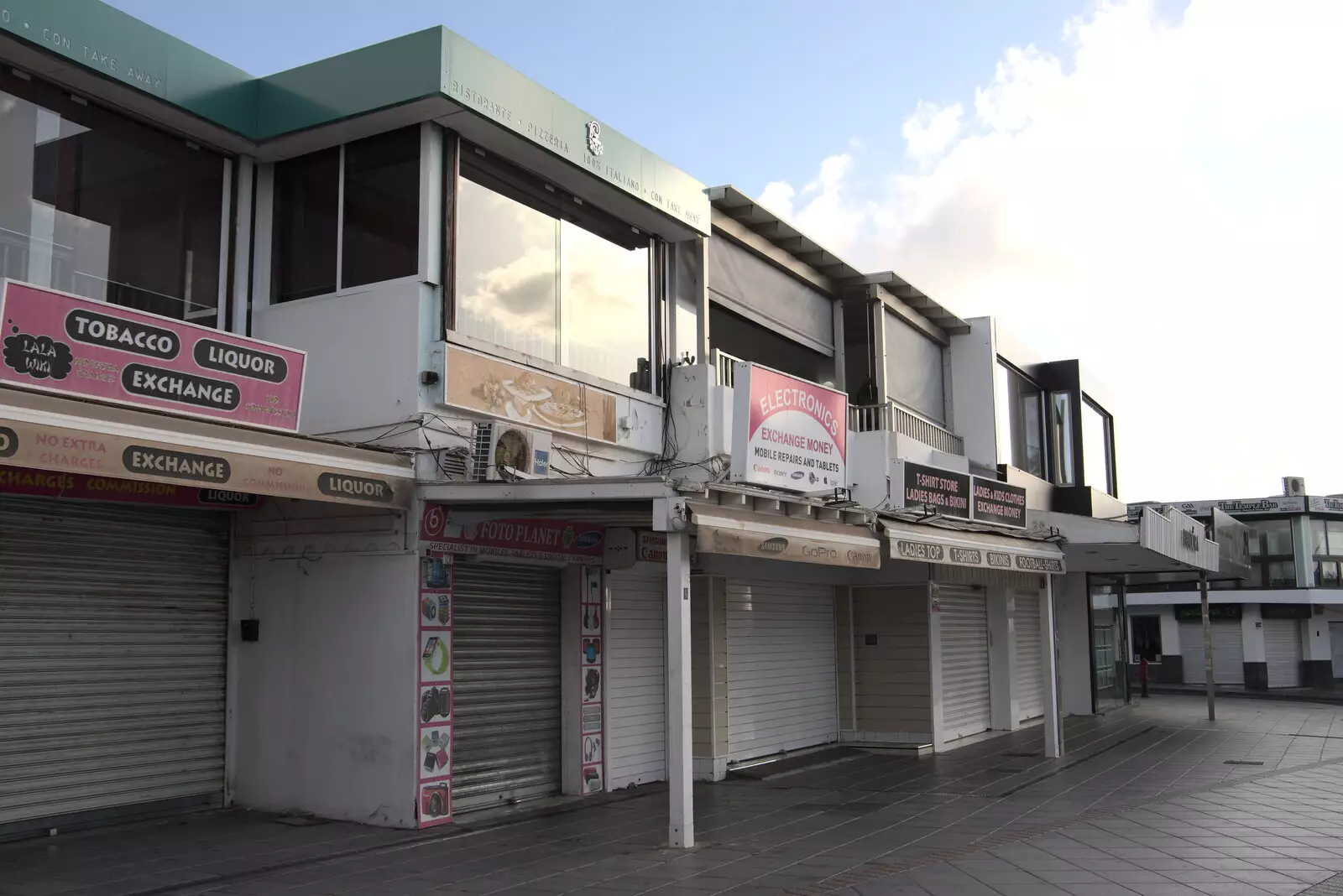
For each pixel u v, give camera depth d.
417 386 10.42
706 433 13.55
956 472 15.32
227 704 10.94
